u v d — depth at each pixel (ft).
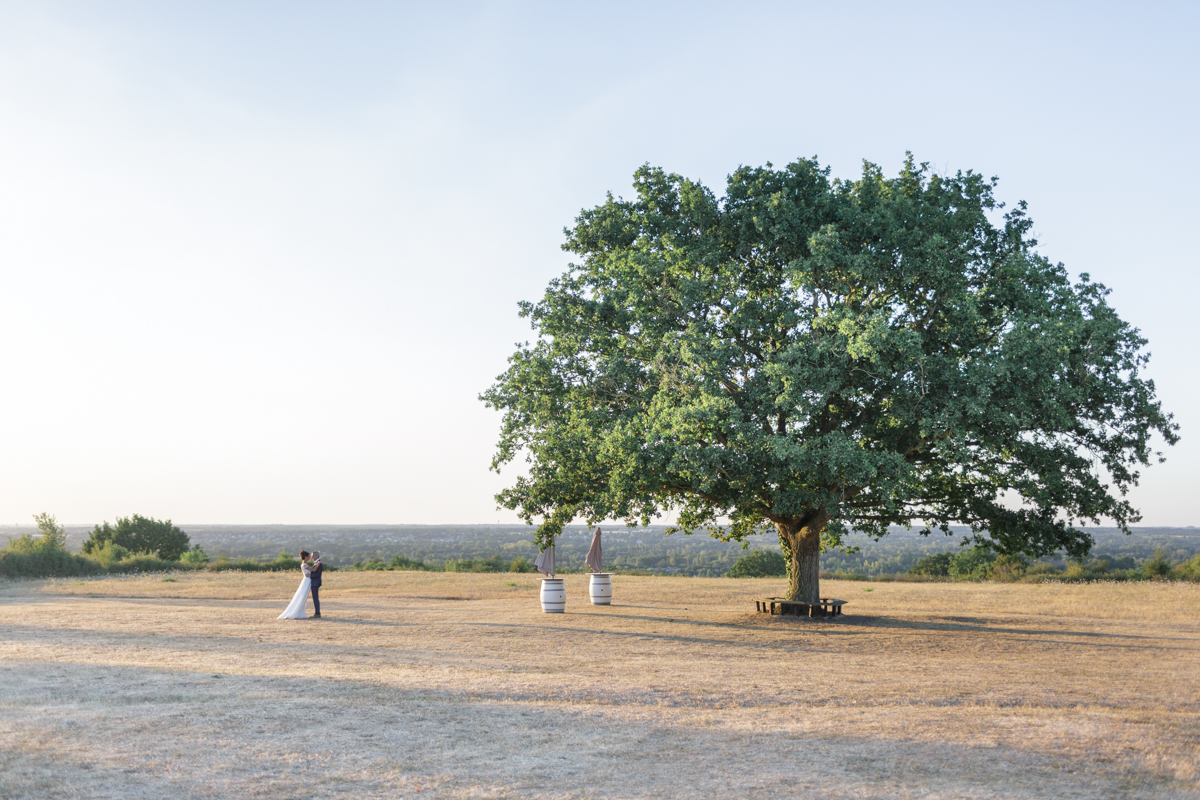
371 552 509.76
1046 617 78.54
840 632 63.36
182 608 79.10
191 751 23.32
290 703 30.35
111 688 32.71
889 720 29.17
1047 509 70.90
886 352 59.62
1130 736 26.61
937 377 60.29
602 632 61.05
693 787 20.94
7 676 35.12
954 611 85.76
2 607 77.00
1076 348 59.72
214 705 29.63
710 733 26.99
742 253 74.13
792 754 24.27
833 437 60.29
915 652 52.13
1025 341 56.85
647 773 22.22
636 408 69.56
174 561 180.65
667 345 66.28
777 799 19.98
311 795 19.88
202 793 19.75
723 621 71.41
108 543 183.42
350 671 39.78
